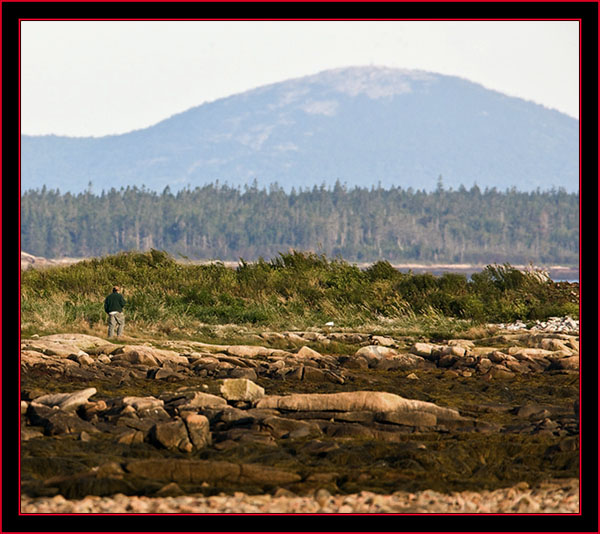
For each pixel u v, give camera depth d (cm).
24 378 5578
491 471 3644
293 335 8575
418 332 9250
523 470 3656
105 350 6862
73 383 5647
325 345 8075
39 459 3562
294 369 6322
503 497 3222
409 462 3703
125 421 4425
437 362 7262
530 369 6862
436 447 4022
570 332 8875
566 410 5084
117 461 3638
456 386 6156
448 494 3278
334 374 6212
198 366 6519
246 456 3809
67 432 4203
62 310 9044
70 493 3219
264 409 4753
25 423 4331
